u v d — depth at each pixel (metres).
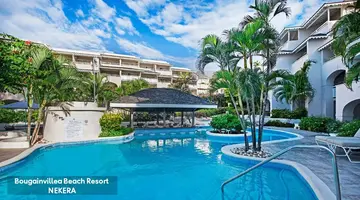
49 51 11.45
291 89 9.97
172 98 21.42
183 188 6.19
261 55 8.86
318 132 16.27
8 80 9.24
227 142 14.12
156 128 20.12
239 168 7.92
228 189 6.01
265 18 8.53
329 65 19.88
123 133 14.62
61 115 12.82
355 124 10.48
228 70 9.19
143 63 50.31
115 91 31.23
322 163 7.18
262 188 5.97
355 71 8.37
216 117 16.58
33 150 9.54
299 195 5.48
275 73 8.51
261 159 7.92
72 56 39.81
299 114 21.88
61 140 12.56
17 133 13.39
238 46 8.70
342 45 8.30
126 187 6.29
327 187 4.98
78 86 12.59
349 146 7.32
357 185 5.15
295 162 7.26
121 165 8.62
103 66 41.28
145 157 9.96
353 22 7.75
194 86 56.34
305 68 20.77
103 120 14.09
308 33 26.36
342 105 15.74
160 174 7.45
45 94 11.59
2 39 8.80
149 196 5.66
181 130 20.38
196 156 10.10
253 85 8.17
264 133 18.06
